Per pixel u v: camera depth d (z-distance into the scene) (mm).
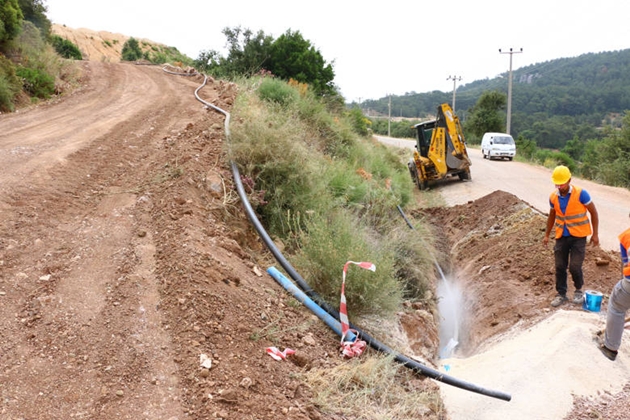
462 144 20109
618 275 7414
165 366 3531
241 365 3719
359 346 4582
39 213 5633
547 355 5461
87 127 10250
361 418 3756
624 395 5035
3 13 16641
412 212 13328
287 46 24078
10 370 3287
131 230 5461
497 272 8672
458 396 4906
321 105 14672
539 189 18469
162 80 20375
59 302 4082
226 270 4914
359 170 11234
